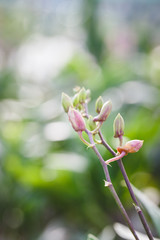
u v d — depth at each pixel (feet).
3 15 8.02
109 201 2.61
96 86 4.41
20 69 5.37
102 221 2.65
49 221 2.89
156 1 8.48
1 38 7.86
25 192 2.78
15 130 3.55
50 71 5.27
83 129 1.35
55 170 2.55
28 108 4.21
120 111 3.60
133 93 4.05
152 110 3.77
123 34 6.96
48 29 7.89
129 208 2.77
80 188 2.59
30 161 2.93
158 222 1.65
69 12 7.60
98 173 2.54
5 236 3.01
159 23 8.43
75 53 5.27
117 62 5.58
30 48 5.79
